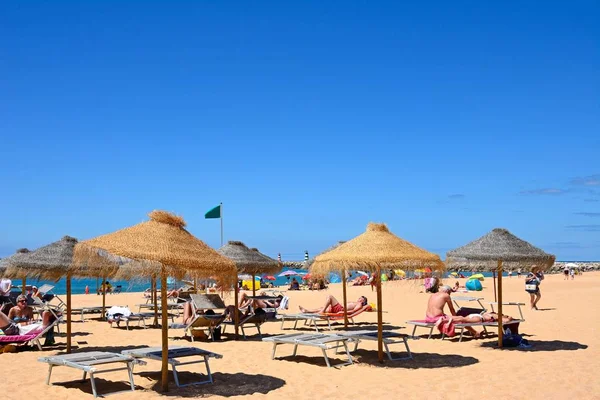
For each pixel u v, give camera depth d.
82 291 47.72
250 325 14.78
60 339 12.18
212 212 17.67
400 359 9.46
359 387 7.58
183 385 7.64
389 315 17.03
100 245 7.10
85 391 7.38
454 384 7.67
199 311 12.18
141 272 7.03
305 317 13.46
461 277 44.75
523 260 9.74
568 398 6.87
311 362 9.30
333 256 9.07
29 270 9.42
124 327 14.37
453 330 11.41
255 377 8.22
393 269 8.94
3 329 10.77
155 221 7.87
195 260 7.29
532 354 9.77
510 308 17.78
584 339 11.30
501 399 6.88
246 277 39.84
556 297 21.61
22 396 7.13
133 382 7.50
